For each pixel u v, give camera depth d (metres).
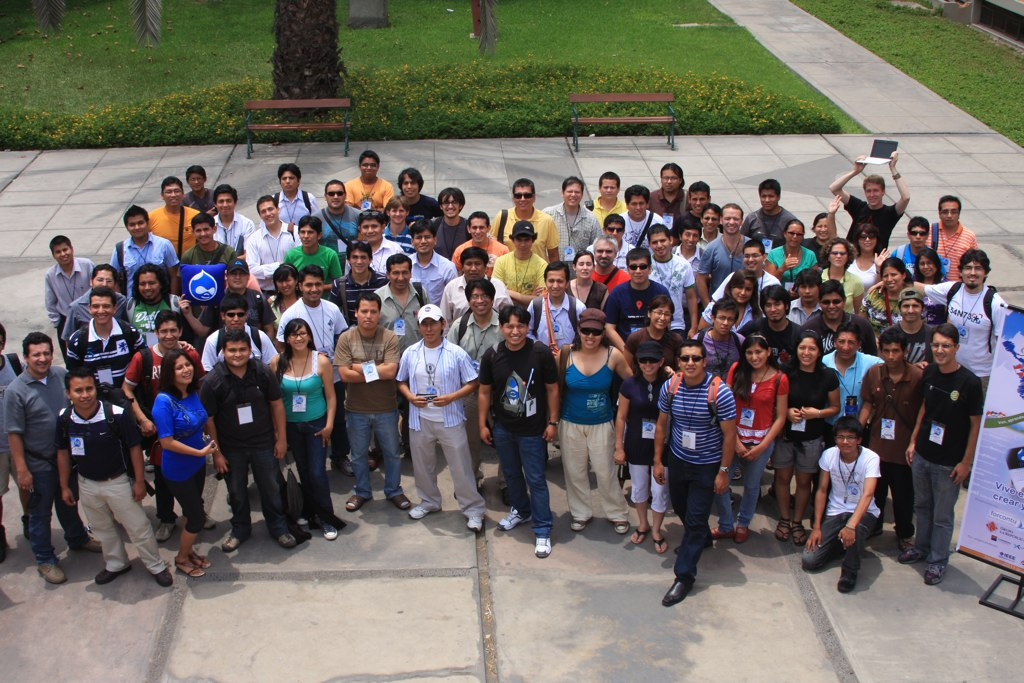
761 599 6.82
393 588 6.90
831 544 7.02
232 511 7.27
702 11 24.44
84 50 20.12
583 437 7.29
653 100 15.73
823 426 7.19
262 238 9.52
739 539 7.39
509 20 23.14
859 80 19.20
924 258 8.68
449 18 23.25
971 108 17.66
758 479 7.20
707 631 6.52
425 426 7.32
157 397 6.56
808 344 6.96
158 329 6.99
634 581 7.00
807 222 13.09
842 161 15.20
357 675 6.13
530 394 7.04
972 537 6.77
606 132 16.25
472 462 8.04
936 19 23.94
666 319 7.38
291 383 7.14
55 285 8.78
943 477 6.81
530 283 8.59
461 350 7.34
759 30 22.75
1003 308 6.36
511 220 9.37
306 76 15.82
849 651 6.34
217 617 6.61
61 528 7.62
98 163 15.03
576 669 6.19
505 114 16.20
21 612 6.65
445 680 6.10
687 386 6.70
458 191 9.42
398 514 7.76
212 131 15.71
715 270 9.17
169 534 7.43
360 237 8.92
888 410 7.03
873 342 7.54
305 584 6.93
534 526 7.30
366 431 7.55
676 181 10.12
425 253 8.64
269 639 6.42
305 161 14.94
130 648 6.35
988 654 6.31
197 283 8.16
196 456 6.70
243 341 6.72
